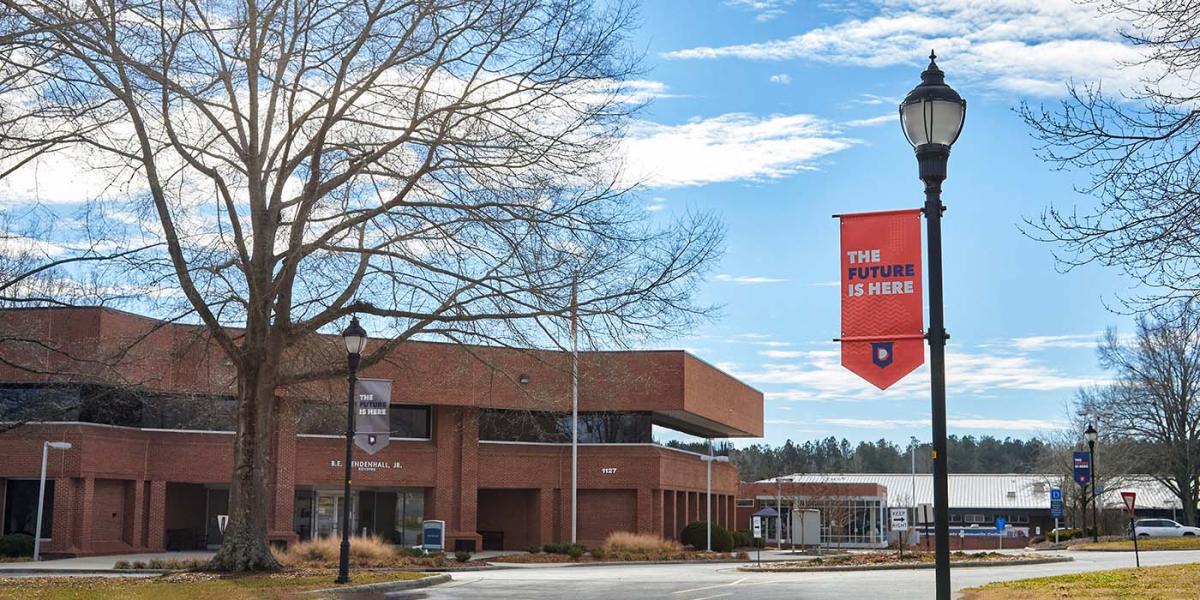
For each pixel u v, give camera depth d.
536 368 51.00
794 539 66.62
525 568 38.03
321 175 26.30
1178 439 67.94
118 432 43.91
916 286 11.27
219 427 46.50
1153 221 14.16
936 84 11.32
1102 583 19.19
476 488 51.38
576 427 50.38
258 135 26.95
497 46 25.17
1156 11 13.95
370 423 32.34
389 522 52.16
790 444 173.62
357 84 25.88
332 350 30.02
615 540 47.41
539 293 25.25
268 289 26.23
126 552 44.06
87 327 40.47
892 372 11.22
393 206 25.73
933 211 11.20
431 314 26.39
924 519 38.62
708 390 57.75
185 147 25.48
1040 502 95.81
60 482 42.12
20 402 40.16
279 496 47.81
